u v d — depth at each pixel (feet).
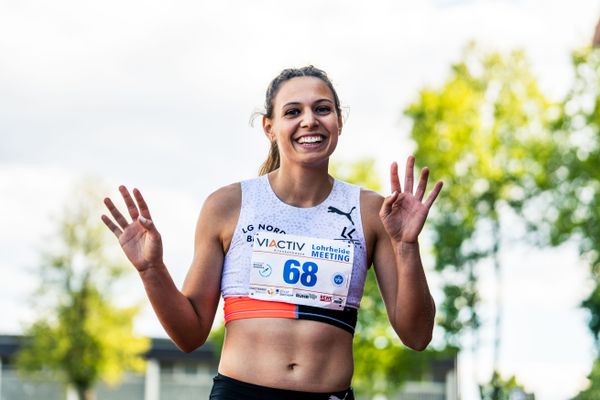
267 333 14.73
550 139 99.14
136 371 151.64
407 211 15.02
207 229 15.46
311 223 15.26
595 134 96.07
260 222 15.24
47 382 150.51
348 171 105.29
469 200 102.99
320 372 14.65
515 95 102.68
